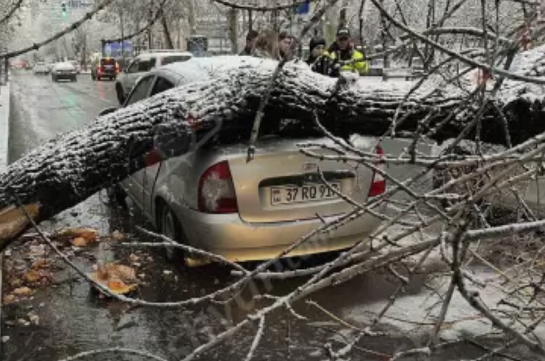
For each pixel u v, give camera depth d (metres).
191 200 4.69
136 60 20.78
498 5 2.74
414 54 3.27
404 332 3.96
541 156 2.26
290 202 4.63
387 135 2.90
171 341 3.94
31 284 4.89
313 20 2.05
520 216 4.32
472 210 2.15
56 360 3.73
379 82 4.65
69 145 4.56
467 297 1.84
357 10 3.40
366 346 3.80
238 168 4.55
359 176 4.71
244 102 4.54
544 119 4.21
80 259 5.45
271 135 4.81
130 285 4.75
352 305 4.34
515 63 3.97
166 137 4.55
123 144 4.50
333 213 4.68
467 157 2.51
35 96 27.69
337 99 4.46
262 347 3.84
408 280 2.64
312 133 4.79
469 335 3.87
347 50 4.45
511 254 4.32
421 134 2.79
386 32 3.02
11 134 14.82
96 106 22.41
